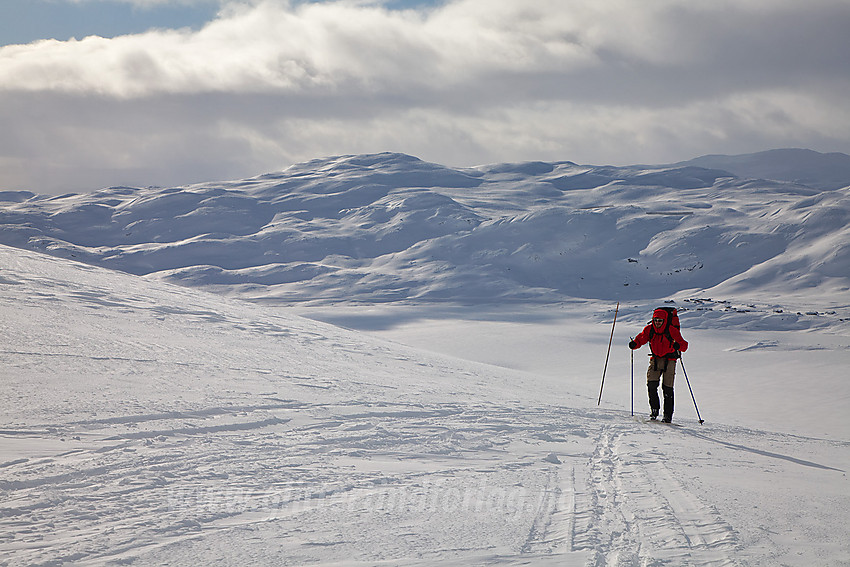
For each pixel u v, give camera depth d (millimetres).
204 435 8836
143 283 31719
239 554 4391
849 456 11914
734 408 56500
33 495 5598
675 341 15000
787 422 47531
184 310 24859
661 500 6461
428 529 5117
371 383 15992
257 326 24531
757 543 4957
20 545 4422
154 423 9164
